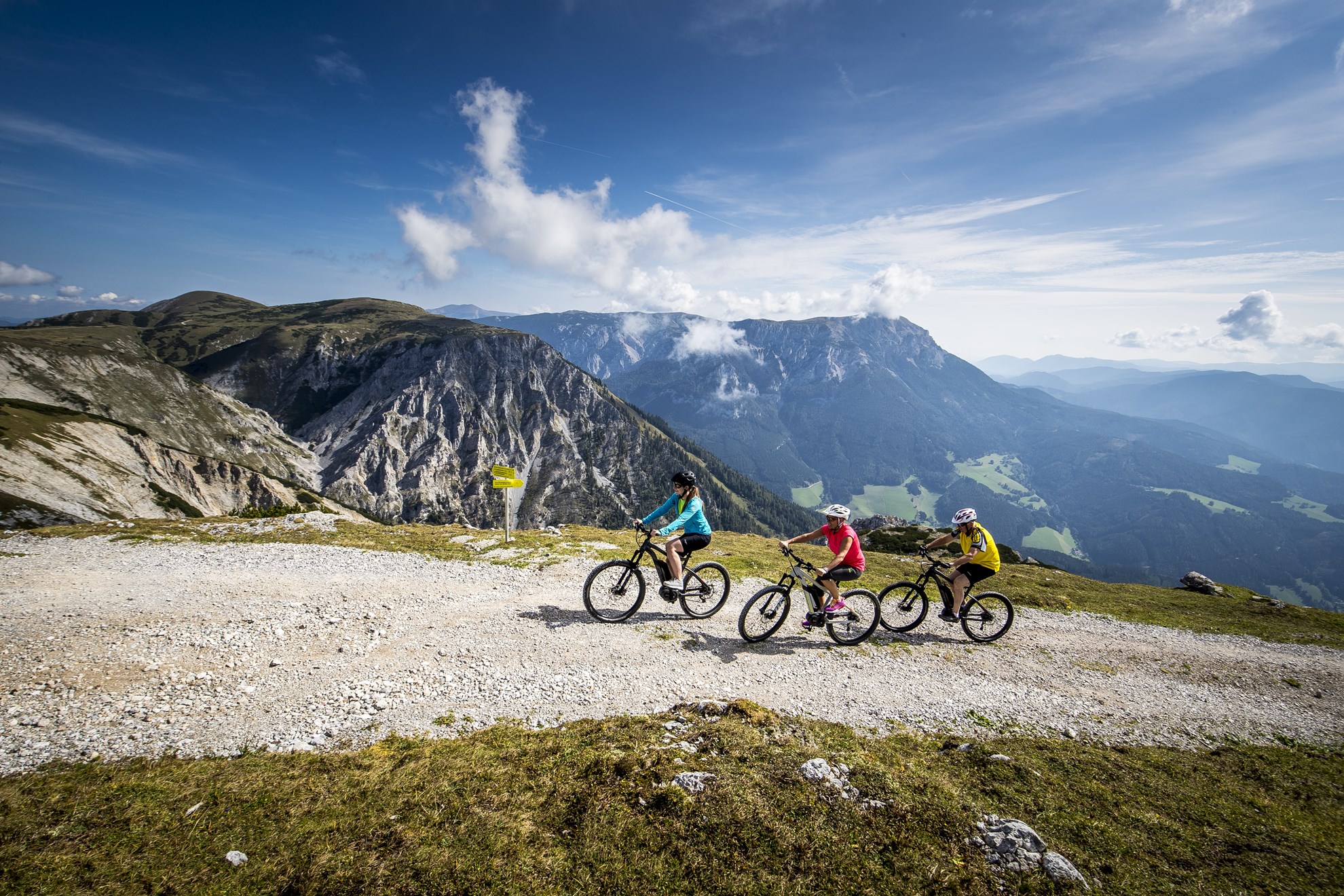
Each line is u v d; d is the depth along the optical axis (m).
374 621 13.14
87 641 11.36
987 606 15.26
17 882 5.10
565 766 7.14
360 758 7.73
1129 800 7.60
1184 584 27.36
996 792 7.43
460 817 6.11
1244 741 11.04
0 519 64.94
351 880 5.20
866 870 5.47
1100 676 13.73
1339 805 8.41
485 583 16.23
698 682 11.16
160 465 128.25
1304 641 18.48
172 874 5.30
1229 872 6.14
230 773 7.30
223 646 11.50
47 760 7.62
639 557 13.65
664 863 5.47
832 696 11.13
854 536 13.15
